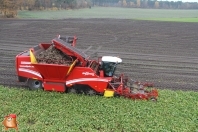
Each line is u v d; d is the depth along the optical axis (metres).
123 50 28.34
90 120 11.49
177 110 12.76
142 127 11.05
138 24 57.47
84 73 13.96
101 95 14.37
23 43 30.36
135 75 19.11
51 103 12.91
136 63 22.75
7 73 18.17
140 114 12.14
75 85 14.27
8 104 12.70
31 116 11.62
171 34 43.09
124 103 13.21
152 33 43.41
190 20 74.62
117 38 36.69
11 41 31.36
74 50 14.22
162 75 19.48
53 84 14.34
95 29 45.66
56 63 14.16
